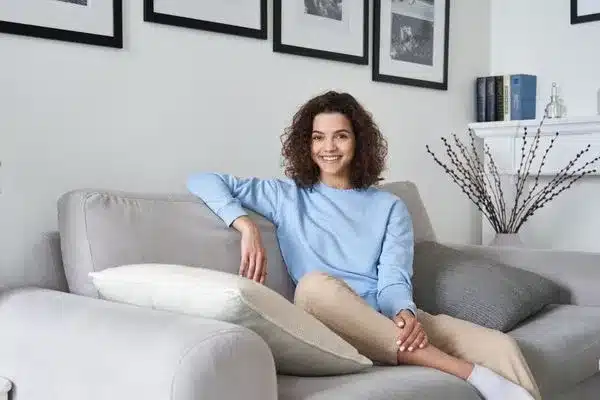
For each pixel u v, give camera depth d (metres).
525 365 1.95
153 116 2.46
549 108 3.54
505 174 3.69
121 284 1.69
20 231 2.14
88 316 1.56
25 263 2.15
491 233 3.77
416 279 2.50
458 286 2.40
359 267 2.28
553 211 3.63
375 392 1.59
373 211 2.37
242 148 2.74
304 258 2.26
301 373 1.69
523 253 2.78
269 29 2.82
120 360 1.41
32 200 2.17
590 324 2.37
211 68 2.63
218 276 1.59
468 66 3.73
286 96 2.89
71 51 2.24
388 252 2.30
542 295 2.47
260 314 1.53
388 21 3.30
